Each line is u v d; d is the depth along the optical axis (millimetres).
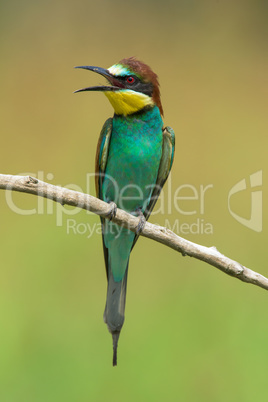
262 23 20109
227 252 11906
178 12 20484
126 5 20453
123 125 7605
